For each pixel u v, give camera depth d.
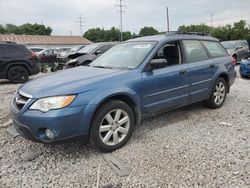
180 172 3.27
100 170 3.38
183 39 5.05
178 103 4.83
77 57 10.96
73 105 3.43
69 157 3.73
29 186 3.07
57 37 50.97
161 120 5.18
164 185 3.03
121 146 3.96
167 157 3.65
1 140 4.34
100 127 3.71
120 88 3.86
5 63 10.69
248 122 5.04
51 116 3.32
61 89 3.48
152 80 4.28
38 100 3.43
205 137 4.33
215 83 5.66
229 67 6.04
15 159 3.70
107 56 5.05
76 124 3.46
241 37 51.06
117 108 3.84
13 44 11.00
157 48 4.52
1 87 9.88
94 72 4.19
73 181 3.15
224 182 3.06
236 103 6.45
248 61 10.67
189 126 4.85
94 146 3.83
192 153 3.76
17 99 3.75
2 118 5.49
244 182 3.05
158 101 4.45
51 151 3.92
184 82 4.84
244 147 3.93
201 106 6.11
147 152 3.81
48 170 3.40
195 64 5.09
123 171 3.31
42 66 16.30
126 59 4.59
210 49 5.71
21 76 11.13
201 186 2.99
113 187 3.01
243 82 9.80
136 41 5.05
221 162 3.49
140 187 3.01
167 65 4.60
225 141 4.16
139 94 4.13
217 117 5.35
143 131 4.62
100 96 3.62
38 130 3.41
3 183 3.13
